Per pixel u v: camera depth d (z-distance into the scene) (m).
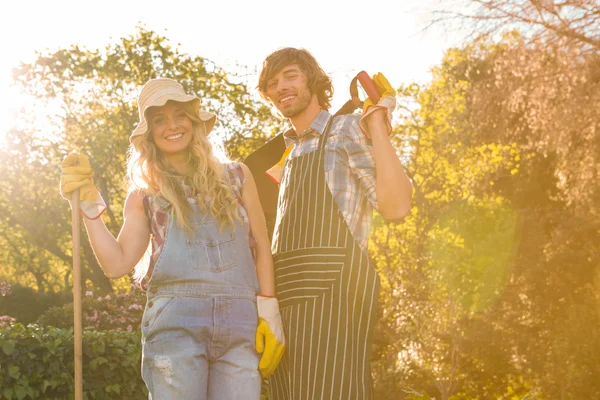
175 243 2.54
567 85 11.24
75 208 2.60
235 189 2.70
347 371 2.53
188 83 20.00
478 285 16.47
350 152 2.64
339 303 2.56
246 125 19.81
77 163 2.66
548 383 14.59
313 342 2.55
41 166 22.09
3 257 27.09
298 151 2.76
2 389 5.74
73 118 21.69
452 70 18.00
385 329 18.06
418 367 16.61
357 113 2.76
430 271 16.89
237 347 2.53
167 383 2.44
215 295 2.50
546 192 21.66
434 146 18.14
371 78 2.69
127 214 2.68
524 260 16.84
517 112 12.93
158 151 2.71
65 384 6.08
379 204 2.57
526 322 15.87
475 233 17.81
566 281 15.96
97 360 6.20
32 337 5.92
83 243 23.30
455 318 16.23
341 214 2.60
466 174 17.52
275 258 2.71
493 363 16.42
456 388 16.98
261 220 2.74
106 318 10.91
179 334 2.46
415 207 17.42
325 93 2.90
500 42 12.09
